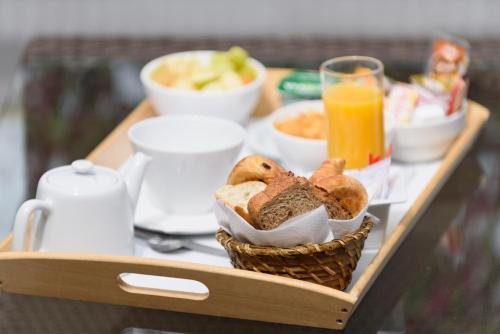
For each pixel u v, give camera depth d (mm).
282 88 1884
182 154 1401
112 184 1250
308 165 1623
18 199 1487
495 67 2133
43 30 3764
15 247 1211
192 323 1147
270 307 1138
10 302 1197
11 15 3721
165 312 1176
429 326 1143
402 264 1305
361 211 1169
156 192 1463
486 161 1709
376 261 1251
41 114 1886
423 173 1642
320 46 2285
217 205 1171
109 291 1185
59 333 1119
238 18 3785
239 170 1235
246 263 1155
